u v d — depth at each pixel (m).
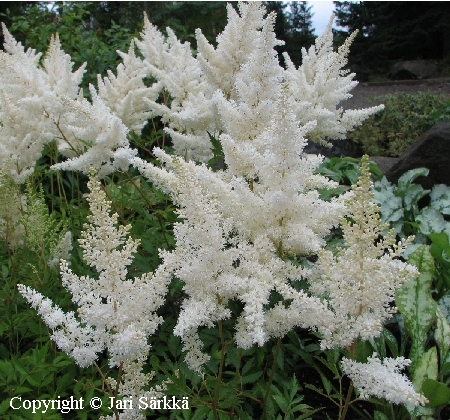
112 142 0.80
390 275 0.46
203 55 0.90
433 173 1.38
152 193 0.96
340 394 0.57
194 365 0.56
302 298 0.49
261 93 0.70
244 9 0.88
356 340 0.50
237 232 0.63
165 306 0.81
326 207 0.56
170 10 3.00
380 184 1.33
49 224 0.76
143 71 1.19
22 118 0.91
